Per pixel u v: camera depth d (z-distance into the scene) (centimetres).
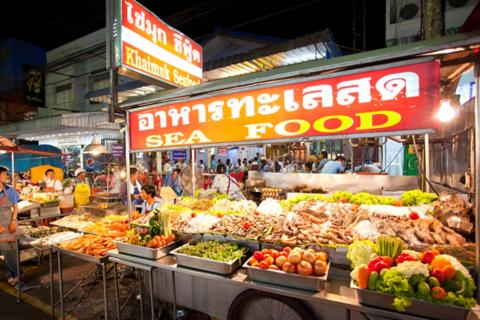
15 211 450
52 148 1119
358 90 210
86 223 443
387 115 202
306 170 845
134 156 1110
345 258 232
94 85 1461
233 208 339
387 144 871
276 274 213
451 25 778
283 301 229
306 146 1023
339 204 281
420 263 179
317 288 202
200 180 640
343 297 195
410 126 196
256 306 252
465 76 538
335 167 696
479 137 177
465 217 217
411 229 227
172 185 753
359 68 208
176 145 296
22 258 460
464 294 166
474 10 205
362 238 229
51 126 1129
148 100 299
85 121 1102
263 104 247
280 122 241
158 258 278
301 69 221
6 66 1595
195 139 284
